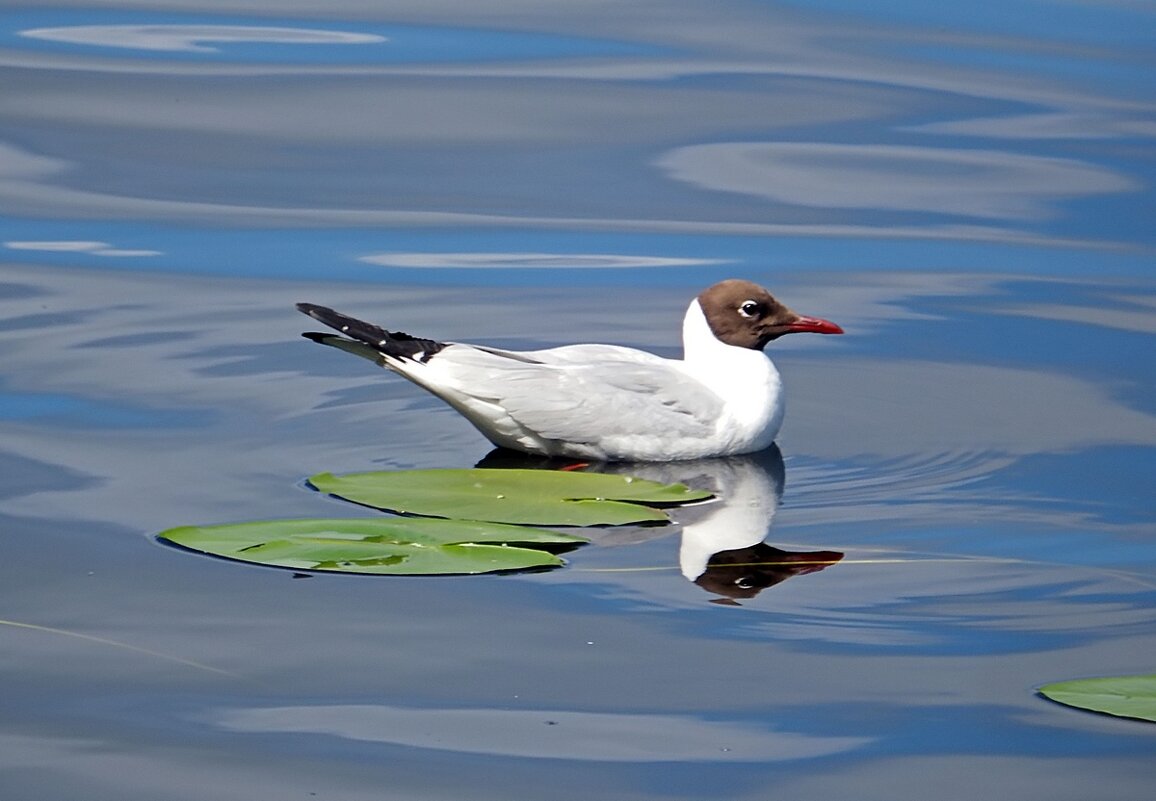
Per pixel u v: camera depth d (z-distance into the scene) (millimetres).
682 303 18453
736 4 28594
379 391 15875
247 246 19672
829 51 26219
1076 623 11250
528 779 9188
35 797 8906
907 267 19516
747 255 19812
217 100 23812
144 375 15883
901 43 26594
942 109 24062
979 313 18188
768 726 9820
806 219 20859
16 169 21484
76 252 19250
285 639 10664
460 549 11781
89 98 23703
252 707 9852
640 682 10289
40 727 9578
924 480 14008
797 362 17031
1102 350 17141
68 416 14781
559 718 9844
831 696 10180
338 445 14430
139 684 10062
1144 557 12398
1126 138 22969
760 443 14773
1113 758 9547
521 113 23688
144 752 9344
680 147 22859
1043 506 13414
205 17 27469
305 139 22719
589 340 17375
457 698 10023
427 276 19031
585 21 27578
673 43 26594
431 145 22719
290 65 25203
